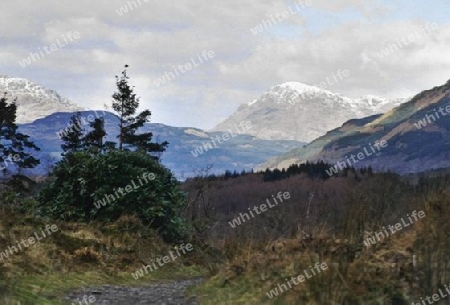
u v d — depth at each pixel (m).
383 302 9.76
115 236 20.91
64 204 23.03
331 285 10.09
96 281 16.02
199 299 12.90
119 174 23.41
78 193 23.30
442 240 9.95
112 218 22.75
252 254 14.02
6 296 10.92
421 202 11.23
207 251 22.11
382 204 11.87
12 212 18.50
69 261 16.75
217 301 12.30
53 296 12.68
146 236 21.80
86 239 19.12
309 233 13.02
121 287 15.63
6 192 20.69
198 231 26.00
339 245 11.59
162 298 13.38
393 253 11.12
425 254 9.95
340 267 10.44
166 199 24.52
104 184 23.08
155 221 23.62
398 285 10.16
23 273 13.96
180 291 14.87
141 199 23.27
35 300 11.64
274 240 14.45
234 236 16.89
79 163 23.58
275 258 12.77
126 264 18.69
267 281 12.05
